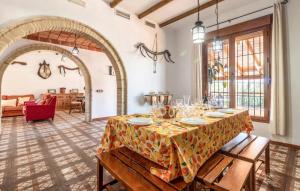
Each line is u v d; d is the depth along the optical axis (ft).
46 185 6.61
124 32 12.92
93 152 9.96
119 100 13.12
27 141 12.00
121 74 12.90
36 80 26.76
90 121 18.90
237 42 12.79
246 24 11.75
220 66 13.83
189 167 4.29
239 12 12.28
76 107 27.89
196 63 14.76
